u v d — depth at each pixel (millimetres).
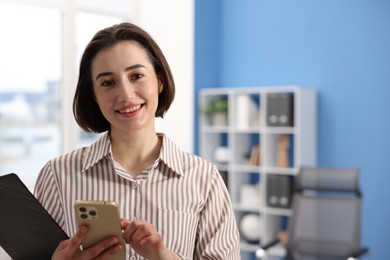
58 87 4422
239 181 5230
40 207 1187
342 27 4855
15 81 4344
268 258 5066
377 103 4699
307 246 3793
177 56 4688
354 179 3711
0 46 4230
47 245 1220
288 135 5039
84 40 4535
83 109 1354
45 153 4500
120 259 1144
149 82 1234
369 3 4730
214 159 5383
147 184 1285
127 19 4676
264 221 4992
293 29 5102
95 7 4461
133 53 1221
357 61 4789
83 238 1117
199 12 5352
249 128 5051
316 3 4973
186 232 1277
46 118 4441
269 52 5238
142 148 1301
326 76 4934
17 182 1183
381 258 4695
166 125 4656
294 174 4926
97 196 1277
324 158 4930
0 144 4438
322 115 4945
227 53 5484
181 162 1320
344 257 3674
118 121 1227
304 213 3848
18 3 3975
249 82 5363
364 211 4766
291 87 4777
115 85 1219
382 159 4680
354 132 4801
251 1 5328
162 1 4637
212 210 1321
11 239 1235
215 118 5234
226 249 1301
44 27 4348
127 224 1169
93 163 1286
